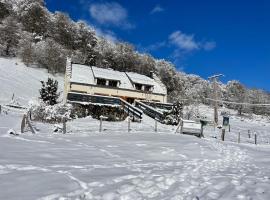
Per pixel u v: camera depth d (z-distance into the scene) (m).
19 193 6.80
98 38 114.94
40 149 13.13
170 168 10.63
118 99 38.47
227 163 12.96
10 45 87.69
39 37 98.12
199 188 7.27
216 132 38.41
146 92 50.38
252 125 71.38
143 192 7.11
